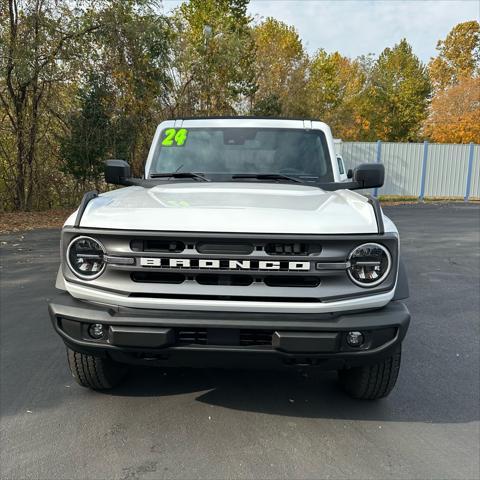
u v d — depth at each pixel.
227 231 2.72
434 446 3.03
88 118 15.67
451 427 3.26
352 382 3.45
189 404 3.52
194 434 3.14
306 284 2.78
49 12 14.62
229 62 20.17
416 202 21.61
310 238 2.69
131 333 2.77
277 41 31.97
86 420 3.29
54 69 14.82
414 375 4.03
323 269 2.72
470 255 9.47
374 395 3.45
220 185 3.91
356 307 2.77
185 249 2.74
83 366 3.42
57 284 3.02
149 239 2.74
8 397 3.59
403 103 45.81
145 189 3.83
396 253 2.78
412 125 46.03
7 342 4.61
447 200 22.56
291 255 2.71
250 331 2.79
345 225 2.78
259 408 3.47
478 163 22.64
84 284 2.87
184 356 2.84
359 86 44.34
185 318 2.76
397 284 2.98
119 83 16.11
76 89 15.68
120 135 16.44
